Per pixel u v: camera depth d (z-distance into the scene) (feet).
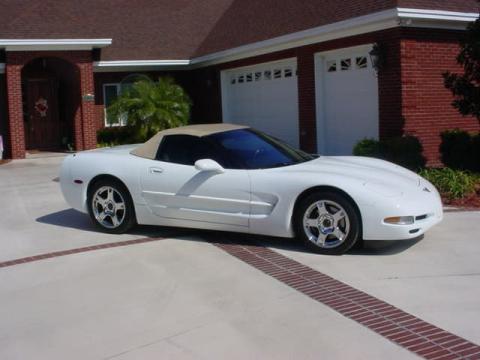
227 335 14.60
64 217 29.91
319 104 49.67
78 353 14.01
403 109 40.98
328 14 48.06
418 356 13.02
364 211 20.29
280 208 21.74
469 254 20.57
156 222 24.77
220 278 18.94
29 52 59.88
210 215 23.26
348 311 15.76
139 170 24.77
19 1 67.15
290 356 13.34
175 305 16.75
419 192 21.39
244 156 23.41
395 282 17.93
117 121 59.00
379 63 42.09
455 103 35.96
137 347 14.16
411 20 40.27
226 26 68.74
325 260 20.49
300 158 24.61
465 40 34.53
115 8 73.15
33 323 15.93
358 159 25.09
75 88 65.46
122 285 18.66
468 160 35.60
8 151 63.26
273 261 20.62
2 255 22.91
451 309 15.67
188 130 25.18
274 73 56.95
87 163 26.16
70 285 18.89
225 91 65.62
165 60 67.67
